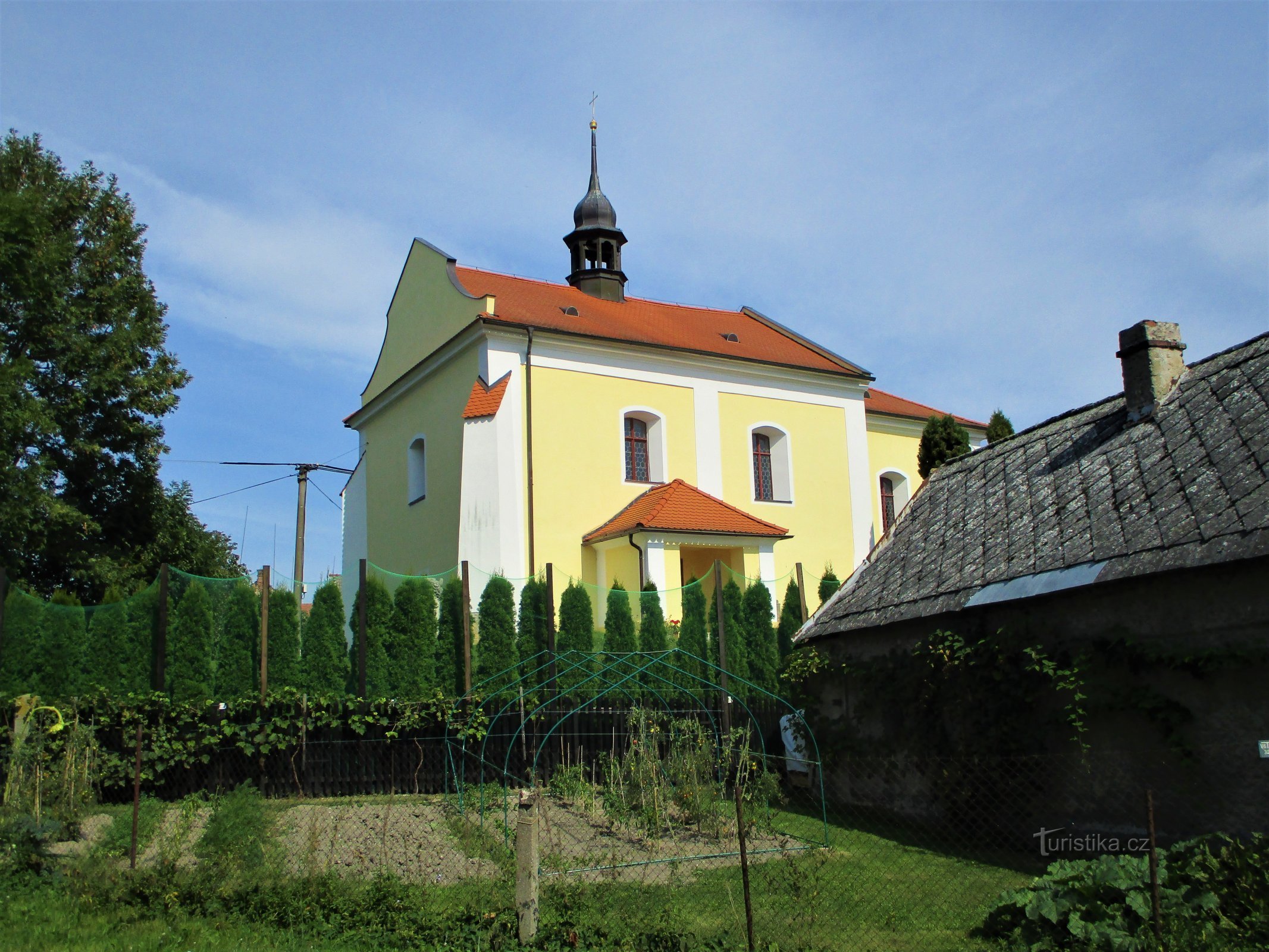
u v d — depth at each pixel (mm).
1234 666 8336
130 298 25141
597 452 25078
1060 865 7367
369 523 29172
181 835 9391
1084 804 9680
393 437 28328
